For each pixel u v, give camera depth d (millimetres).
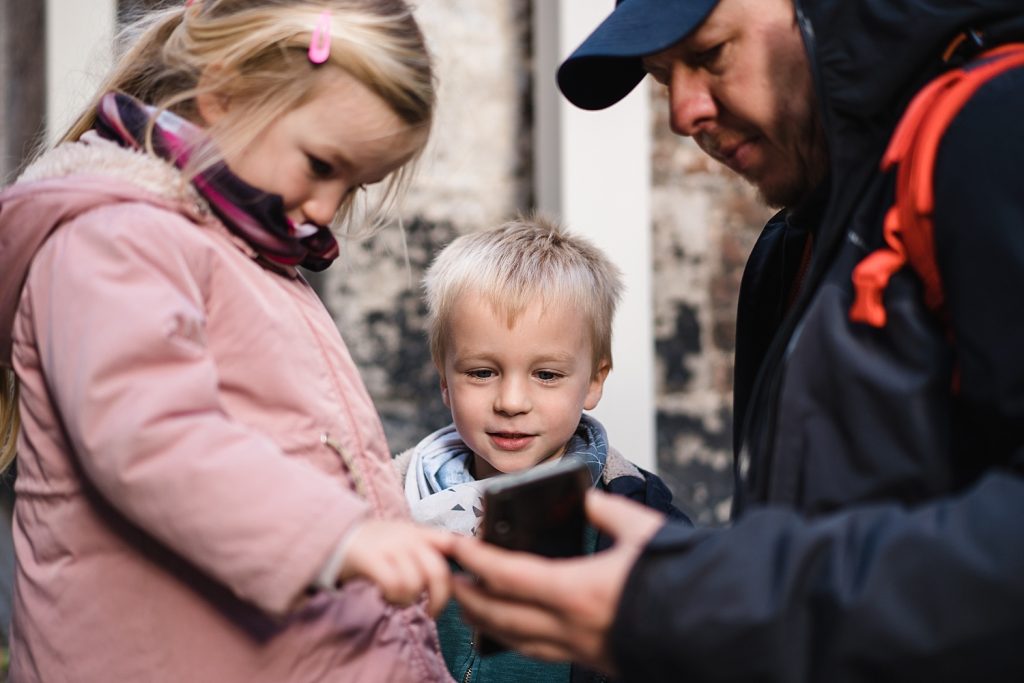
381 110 1203
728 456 3566
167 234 1097
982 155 848
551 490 976
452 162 3436
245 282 1160
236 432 1002
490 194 3480
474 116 3455
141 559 1104
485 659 1592
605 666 876
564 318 1665
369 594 1194
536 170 3473
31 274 1107
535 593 868
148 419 973
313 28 1173
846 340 920
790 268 1342
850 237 973
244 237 1188
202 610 1099
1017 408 809
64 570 1120
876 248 954
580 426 1801
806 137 1086
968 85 886
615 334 3297
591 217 3309
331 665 1145
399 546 954
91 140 1208
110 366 992
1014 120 846
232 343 1137
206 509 959
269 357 1148
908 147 910
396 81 1193
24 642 1155
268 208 1178
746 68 1074
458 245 1786
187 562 1100
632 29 1091
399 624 1220
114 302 1025
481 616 932
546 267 1683
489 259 1689
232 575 958
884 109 971
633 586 830
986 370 826
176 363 1017
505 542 951
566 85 1326
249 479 969
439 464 1765
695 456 3539
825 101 995
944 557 741
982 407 840
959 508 772
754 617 774
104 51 1632
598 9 3301
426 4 3387
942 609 733
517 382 1659
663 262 3506
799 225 1194
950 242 858
